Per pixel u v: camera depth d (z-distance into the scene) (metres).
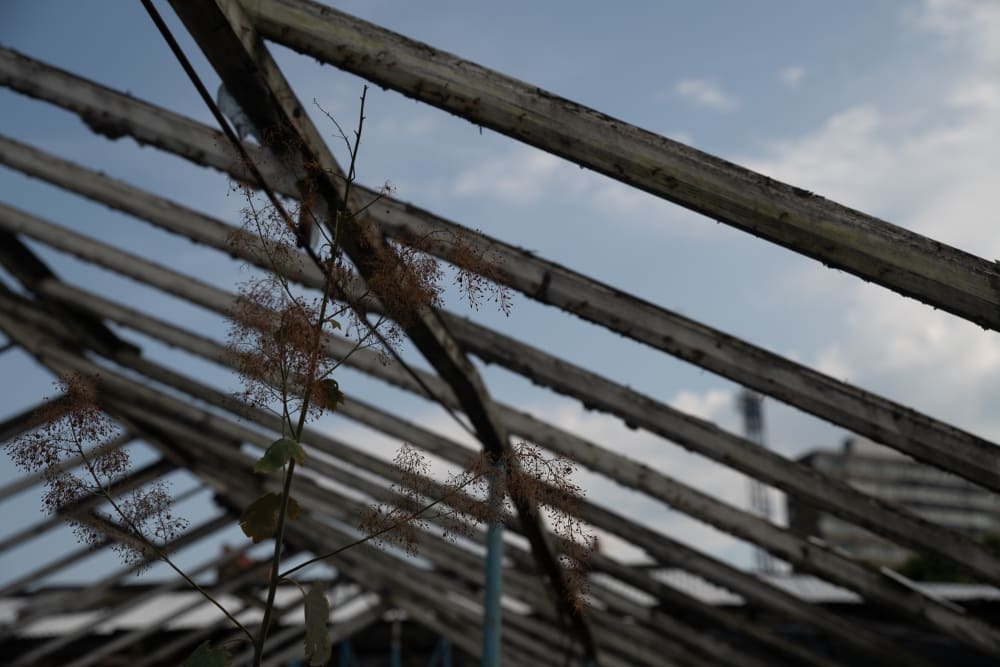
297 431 1.70
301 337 1.70
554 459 1.79
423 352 4.41
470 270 1.95
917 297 2.79
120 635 13.07
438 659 14.08
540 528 5.47
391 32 2.91
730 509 6.02
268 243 1.88
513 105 2.89
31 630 12.97
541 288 4.17
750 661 8.54
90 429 1.64
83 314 7.09
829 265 2.85
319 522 10.41
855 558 6.12
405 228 3.89
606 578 13.24
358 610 13.34
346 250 3.05
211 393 7.37
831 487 5.19
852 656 11.31
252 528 1.65
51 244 6.19
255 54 2.85
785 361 4.18
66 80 4.50
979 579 5.14
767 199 2.80
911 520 5.18
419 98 2.94
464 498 1.76
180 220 5.37
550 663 11.88
